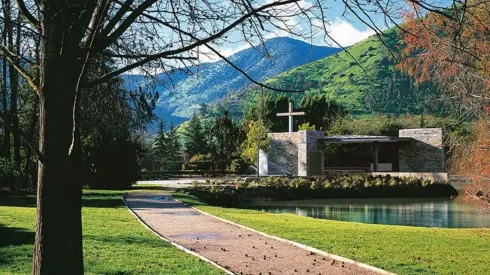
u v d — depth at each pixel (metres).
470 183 16.23
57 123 3.57
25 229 11.45
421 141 42.31
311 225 15.02
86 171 29.62
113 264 8.25
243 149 51.34
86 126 12.15
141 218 15.83
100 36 3.24
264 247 10.80
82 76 3.15
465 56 9.29
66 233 3.59
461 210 25.62
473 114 14.40
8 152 25.28
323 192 34.41
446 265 8.87
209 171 55.09
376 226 15.76
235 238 12.02
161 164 63.31
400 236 12.73
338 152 51.41
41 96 3.60
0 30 3.36
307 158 42.84
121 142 30.31
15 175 23.97
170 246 10.45
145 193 26.69
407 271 8.30
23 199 21.48
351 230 13.86
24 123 23.39
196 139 71.62
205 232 12.98
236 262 9.14
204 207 20.28
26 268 7.61
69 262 3.59
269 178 35.44
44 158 3.52
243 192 31.62
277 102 68.69
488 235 13.63
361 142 45.62
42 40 3.52
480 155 15.17
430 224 20.00
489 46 8.39
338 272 8.43
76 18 3.44
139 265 8.29
